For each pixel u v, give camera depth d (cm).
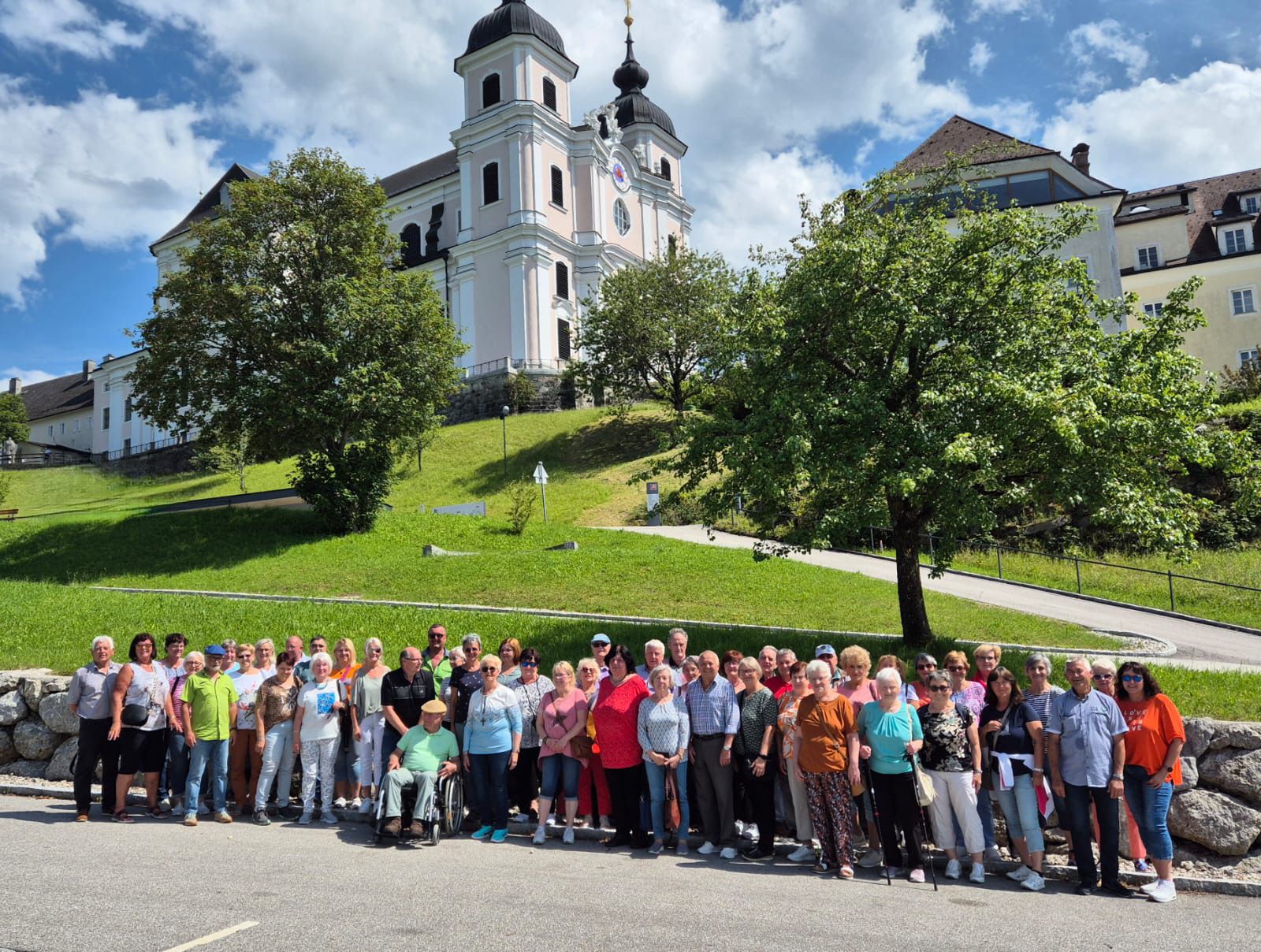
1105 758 712
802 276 1382
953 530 1224
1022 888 723
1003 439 1187
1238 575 2130
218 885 667
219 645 943
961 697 793
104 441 7325
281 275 2659
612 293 4625
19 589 1973
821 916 621
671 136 6806
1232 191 4581
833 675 866
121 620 1593
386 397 2616
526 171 5462
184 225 6669
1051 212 3488
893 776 743
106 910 596
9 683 1176
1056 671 1247
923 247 1408
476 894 658
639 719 836
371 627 1493
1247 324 4138
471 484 4056
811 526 1304
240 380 2584
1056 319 1348
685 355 4516
